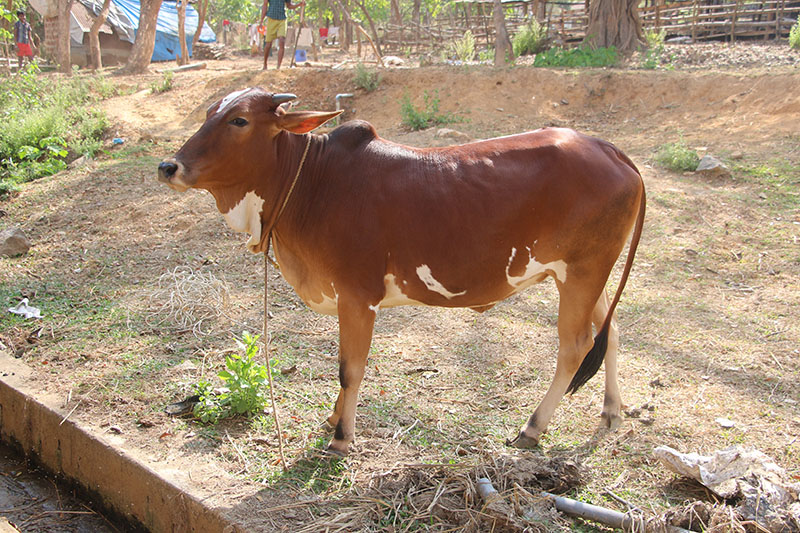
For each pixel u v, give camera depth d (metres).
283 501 3.26
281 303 5.72
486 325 5.25
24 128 10.79
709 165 7.85
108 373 4.57
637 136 9.56
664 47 16.61
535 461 3.41
